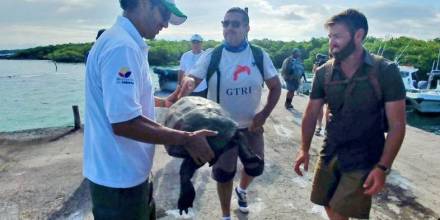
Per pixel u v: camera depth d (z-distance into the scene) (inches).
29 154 273.6
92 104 80.9
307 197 188.4
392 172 223.0
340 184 110.5
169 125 111.9
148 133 75.4
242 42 141.0
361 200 107.7
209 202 180.4
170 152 102.0
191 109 112.7
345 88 105.7
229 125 109.4
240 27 137.0
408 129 348.8
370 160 106.8
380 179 100.9
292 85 464.8
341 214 110.2
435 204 180.1
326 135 116.3
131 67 75.0
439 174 221.0
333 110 111.8
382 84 101.2
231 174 137.9
